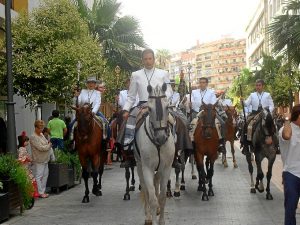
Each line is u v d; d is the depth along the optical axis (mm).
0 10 18859
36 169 12812
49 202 12227
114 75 26000
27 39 17375
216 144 12430
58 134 16719
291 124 7480
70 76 17156
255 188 13156
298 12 16797
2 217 9789
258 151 12406
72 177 14859
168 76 9211
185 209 10930
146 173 8352
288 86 26922
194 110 13492
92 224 9578
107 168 20078
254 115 13008
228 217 10039
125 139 9031
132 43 28141
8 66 12070
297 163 7418
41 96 17656
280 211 10641
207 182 14375
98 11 27062
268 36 16969
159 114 7988
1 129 15906
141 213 10625
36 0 22703
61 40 17953
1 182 9930
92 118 12047
